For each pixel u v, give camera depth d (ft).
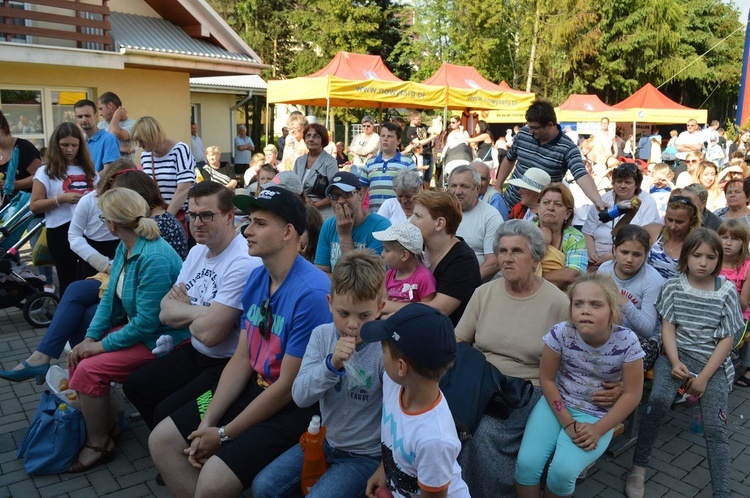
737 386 16.75
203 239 11.19
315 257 14.88
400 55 103.76
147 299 11.75
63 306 13.70
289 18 102.68
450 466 6.85
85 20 31.86
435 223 11.46
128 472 11.81
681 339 11.82
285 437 9.16
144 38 35.76
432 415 6.96
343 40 97.35
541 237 10.45
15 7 32.27
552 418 10.02
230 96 64.80
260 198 9.22
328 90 38.81
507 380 9.84
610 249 17.75
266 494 8.43
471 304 11.32
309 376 8.29
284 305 9.43
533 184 16.10
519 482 9.84
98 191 15.93
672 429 14.21
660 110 68.59
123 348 11.87
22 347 17.78
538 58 104.27
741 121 91.81
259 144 94.94
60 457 11.63
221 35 38.34
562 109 70.59
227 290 10.84
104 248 16.69
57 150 18.10
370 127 37.01
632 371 9.77
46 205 18.10
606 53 111.55
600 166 40.93
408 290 11.21
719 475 10.99
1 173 22.57
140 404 11.57
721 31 134.41
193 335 11.07
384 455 7.53
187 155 19.30
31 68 32.27
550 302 10.64
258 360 9.83
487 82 50.31
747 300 15.30
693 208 14.34
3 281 18.85
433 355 6.68
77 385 11.48
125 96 36.40
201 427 9.59
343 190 13.15
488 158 41.37
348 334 8.18
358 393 8.50
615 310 9.63
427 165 45.65
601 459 12.80
